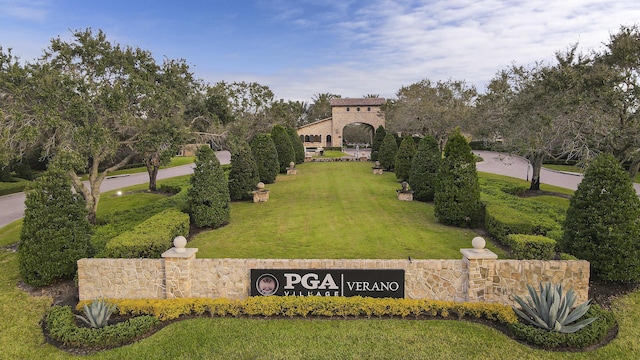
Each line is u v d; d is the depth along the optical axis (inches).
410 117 1309.1
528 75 679.1
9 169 1024.9
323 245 396.5
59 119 382.6
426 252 372.8
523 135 586.6
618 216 300.7
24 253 319.9
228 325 267.1
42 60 427.2
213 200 463.2
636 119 455.2
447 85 1407.5
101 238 422.9
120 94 419.8
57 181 333.4
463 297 290.2
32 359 240.5
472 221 454.0
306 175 952.9
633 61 458.9
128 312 284.7
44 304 304.0
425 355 232.5
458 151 454.6
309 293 293.4
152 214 531.5
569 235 325.4
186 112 648.4
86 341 250.4
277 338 251.1
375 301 280.5
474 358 229.8
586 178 323.9
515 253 326.3
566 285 285.0
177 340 251.6
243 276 298.4
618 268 298.8
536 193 724.0
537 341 240.4
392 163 1001.5
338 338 250.1
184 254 294.7
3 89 391.9
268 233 444.5
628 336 251.4
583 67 510.3
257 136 826.8
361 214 526.0
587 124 482.0
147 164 785.6
